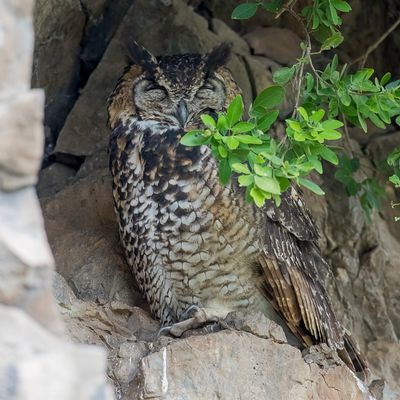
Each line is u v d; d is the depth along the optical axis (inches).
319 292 391.2
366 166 474.6
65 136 454.3
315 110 345.7
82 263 412.8
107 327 371.6
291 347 351.3
